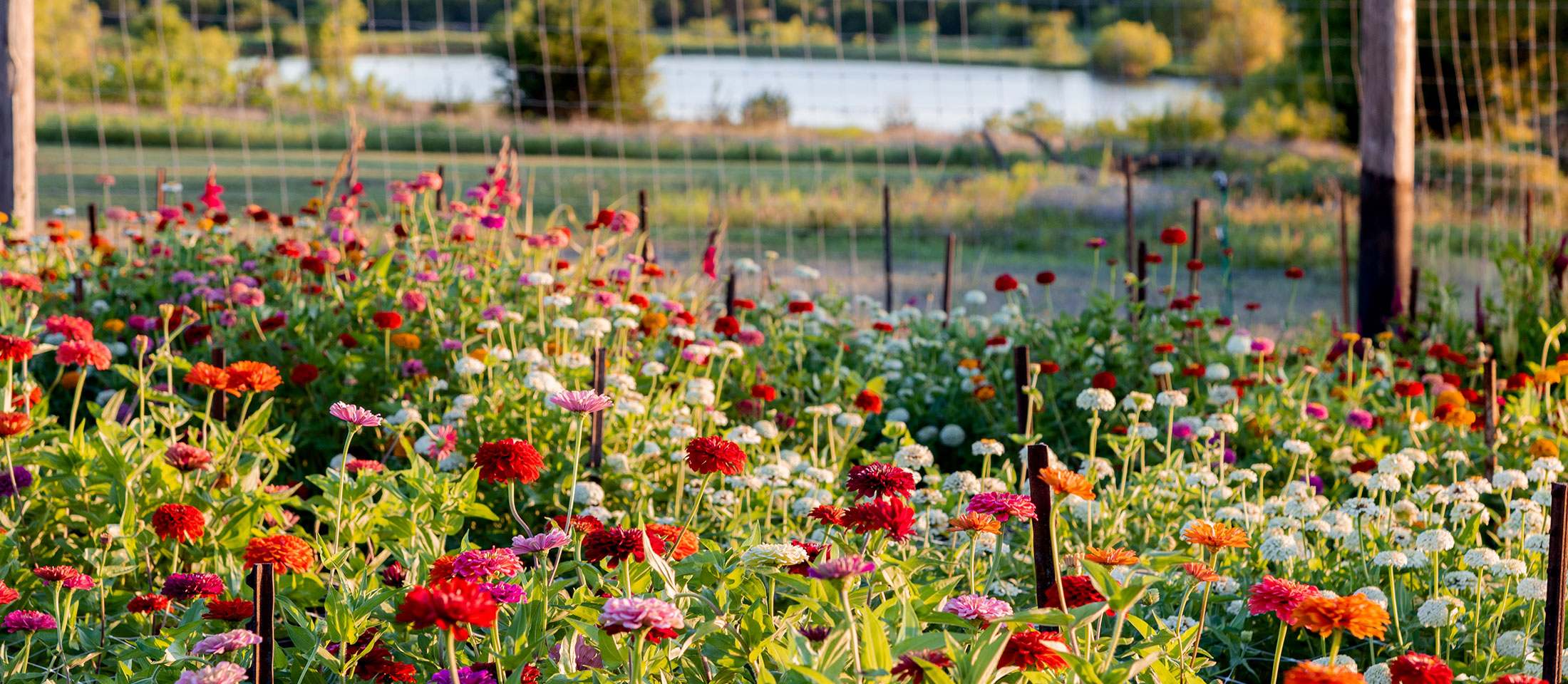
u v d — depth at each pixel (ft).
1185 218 61.82
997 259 54.24
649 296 16.47
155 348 13.38
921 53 106.42
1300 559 9.52
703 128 93.50
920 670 4.94
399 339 12.85
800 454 13.79
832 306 18.52
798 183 75.10
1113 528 10.19
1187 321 16.53
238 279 14.55
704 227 56.44
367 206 18.15
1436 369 17.65
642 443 11.59
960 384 16.69
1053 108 91.81
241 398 13.03
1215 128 83.15
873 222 61.87
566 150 90.58
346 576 7.77
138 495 8.49
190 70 91.25
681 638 6.06
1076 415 16.02
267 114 93.20
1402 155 20.74
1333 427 14.48
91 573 8.07
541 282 13.85
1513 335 18.20
